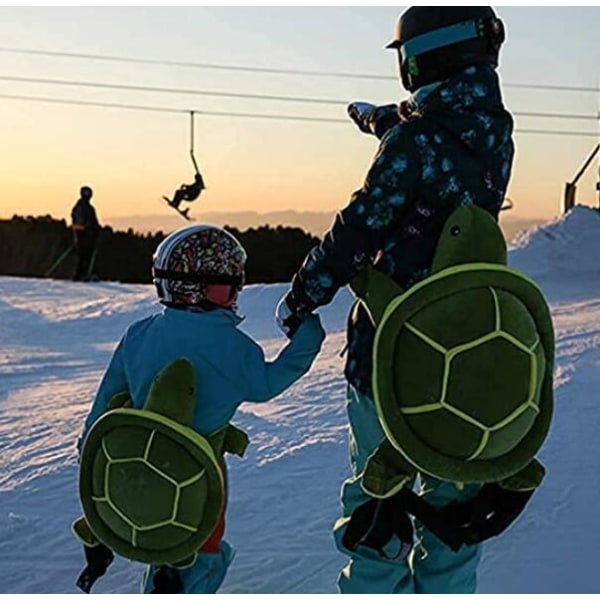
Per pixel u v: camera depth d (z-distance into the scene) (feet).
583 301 39.34
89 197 64.90
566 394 19.49
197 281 9.85
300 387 22.80
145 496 9.25
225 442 10.01
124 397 10.07
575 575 11.56
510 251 54.44
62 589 11.86
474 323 8.53
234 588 11.61
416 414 8.63
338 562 12.34
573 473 14.89
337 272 9.11
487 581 11.43
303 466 16.08
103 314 44.27
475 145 9.07
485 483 9.11
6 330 39.63
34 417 21.85
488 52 9.27
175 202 65.82
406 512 9.28
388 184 8.93
